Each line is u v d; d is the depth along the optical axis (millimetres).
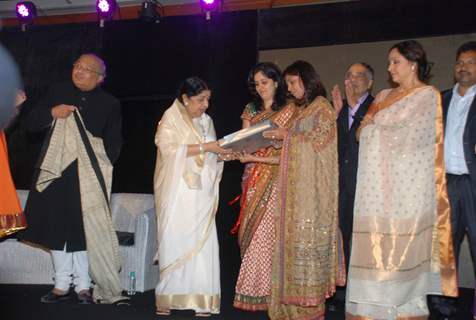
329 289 3377
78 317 3607
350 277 3186
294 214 3312
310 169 3330
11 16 7934
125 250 4645
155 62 7027
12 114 2041
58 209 4098
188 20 6902
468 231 3625
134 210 5055
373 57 6336
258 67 3779
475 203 3604
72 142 4133
